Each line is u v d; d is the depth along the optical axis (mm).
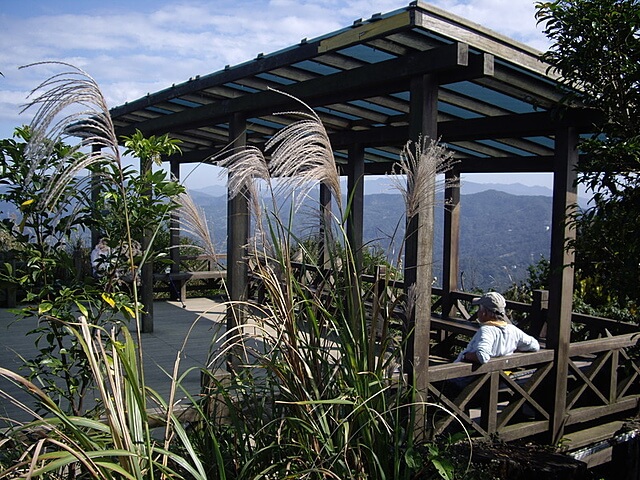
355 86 4273
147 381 5262
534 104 4160
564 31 3375
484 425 4254
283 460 2441
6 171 2916
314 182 2523
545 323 6328
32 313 2803
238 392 2744
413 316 3707
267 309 2609
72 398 2891
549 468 3279
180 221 2646
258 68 4691
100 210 3098
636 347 4281
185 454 2578
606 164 3176
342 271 2816
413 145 3916
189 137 8586
